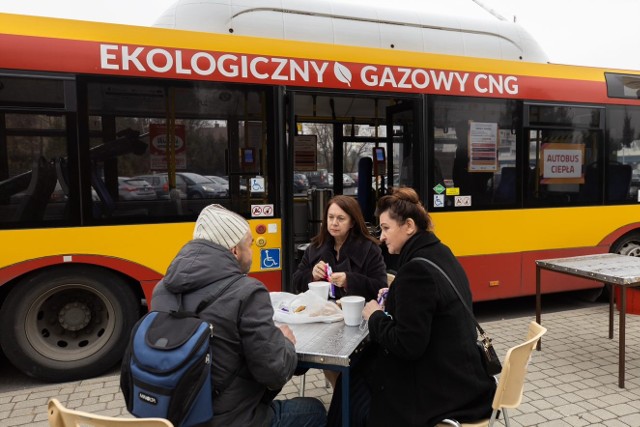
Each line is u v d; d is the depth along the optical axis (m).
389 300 2.57
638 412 3.74
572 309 6.68
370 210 6.70
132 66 4.41
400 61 5.36
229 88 4.71
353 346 2.55
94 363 4.46
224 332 2.08
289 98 4.88
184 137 4.59
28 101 4.15
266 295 2.20
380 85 5.26
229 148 4.73
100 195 4.35
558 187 6.11
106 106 4.35
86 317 4.53
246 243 2.38
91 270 4.39
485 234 5.77
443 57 5.57
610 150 6.35
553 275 6.16
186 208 4.61
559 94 6.07
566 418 3.65
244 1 5.29
